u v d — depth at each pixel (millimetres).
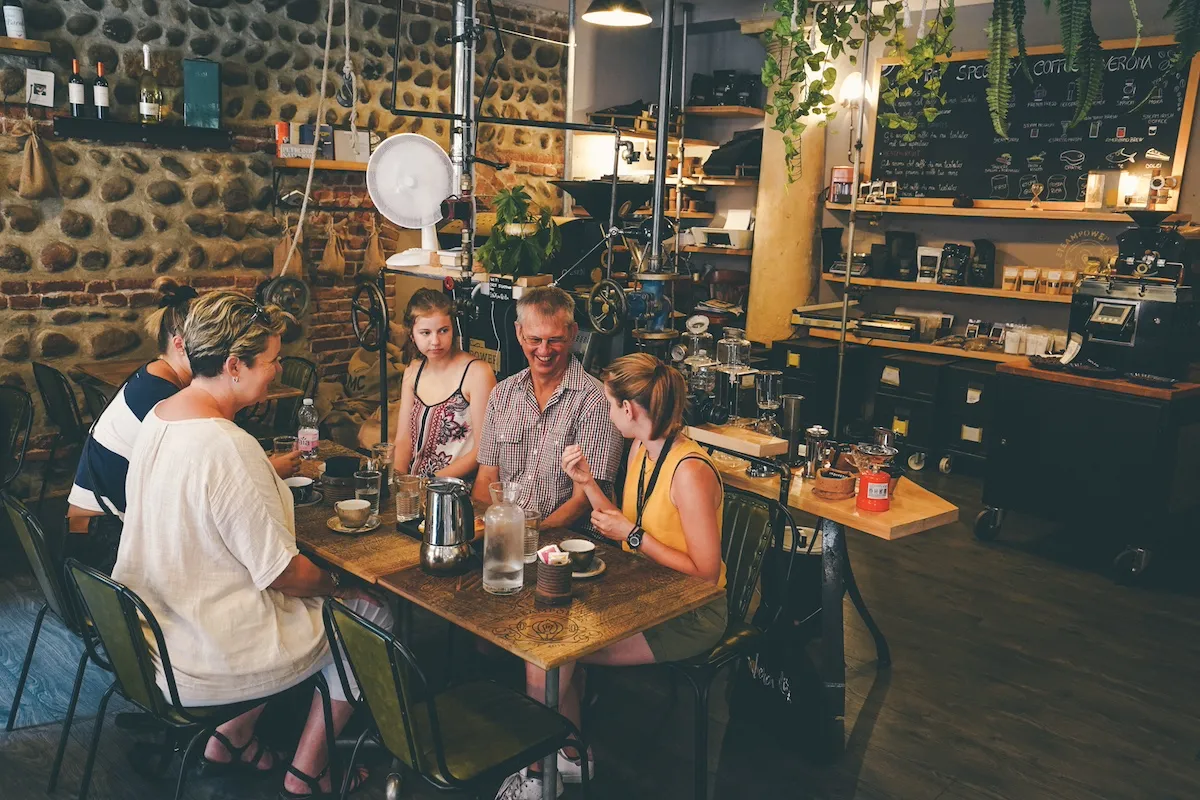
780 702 2738
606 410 2664
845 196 6027
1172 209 5020
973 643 3455
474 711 2039
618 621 1940
